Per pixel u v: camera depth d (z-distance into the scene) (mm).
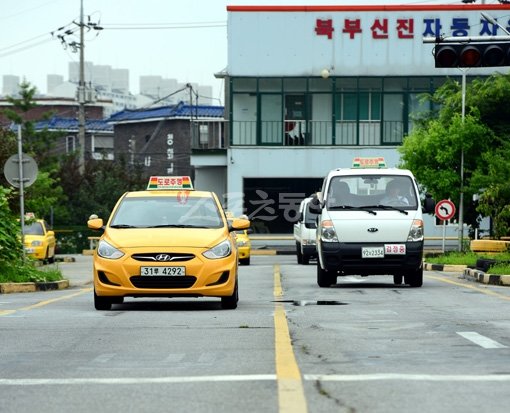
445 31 98312
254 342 21547
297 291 40500
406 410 13625
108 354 19797
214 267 30094
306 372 16984
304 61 99875
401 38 99000
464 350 20000
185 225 32188
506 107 78375
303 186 101938
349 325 25109
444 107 81000
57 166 121312
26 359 19156
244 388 15484
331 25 99375
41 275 45938
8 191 45875
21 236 47188
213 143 111750
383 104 99875
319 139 100625
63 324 25797
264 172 100750
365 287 43312
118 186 128750
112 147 179875
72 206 125188
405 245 41875
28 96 123188
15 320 27016
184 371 17391
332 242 42031
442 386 15547
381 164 44969
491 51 44969
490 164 67312
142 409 13953
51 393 15352
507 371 17094
